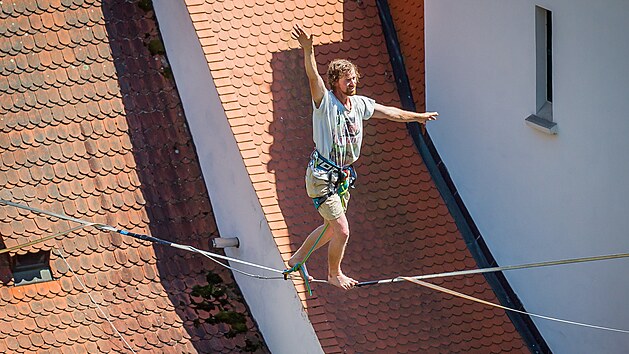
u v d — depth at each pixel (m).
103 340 61.34
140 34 68.69
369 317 59.12
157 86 68.06
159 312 62.66
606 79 54.56
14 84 66.38
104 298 62.62
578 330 59.41
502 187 62.22
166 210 65.81
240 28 65.25
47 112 66.19
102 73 67.62
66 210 64.38
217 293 64.06
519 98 59.94
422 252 62.38
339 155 44.03
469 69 62.62
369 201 63.53
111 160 66.06
